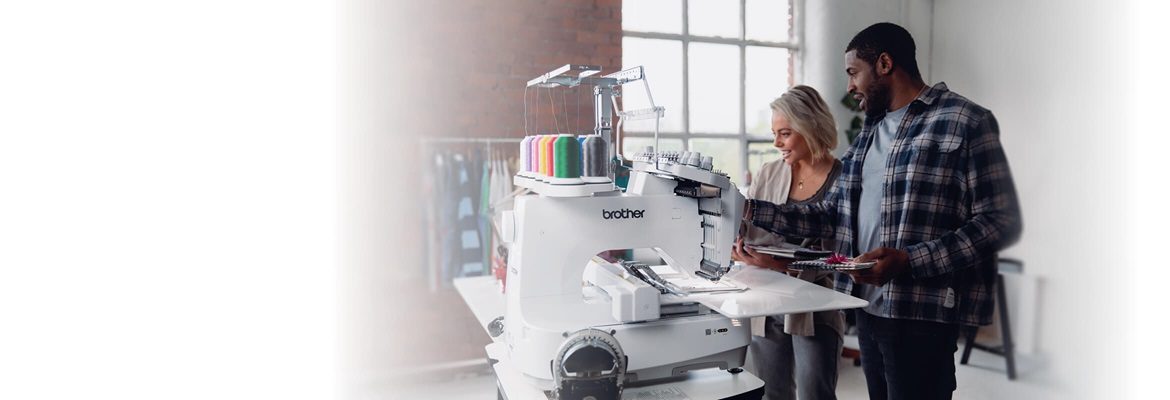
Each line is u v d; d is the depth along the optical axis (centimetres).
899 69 178
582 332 129
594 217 147
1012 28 394
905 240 171
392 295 377
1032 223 376
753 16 436
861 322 196
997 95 402
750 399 142
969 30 410
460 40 378
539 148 165
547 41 386
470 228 383
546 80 192
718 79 430
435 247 381
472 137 380
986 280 183
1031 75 388
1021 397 328
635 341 139
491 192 380
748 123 439
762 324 207
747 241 213
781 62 444
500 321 179
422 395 361
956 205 169
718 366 147
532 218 144
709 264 152
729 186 147
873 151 191
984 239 161
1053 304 370
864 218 192
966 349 368
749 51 436
